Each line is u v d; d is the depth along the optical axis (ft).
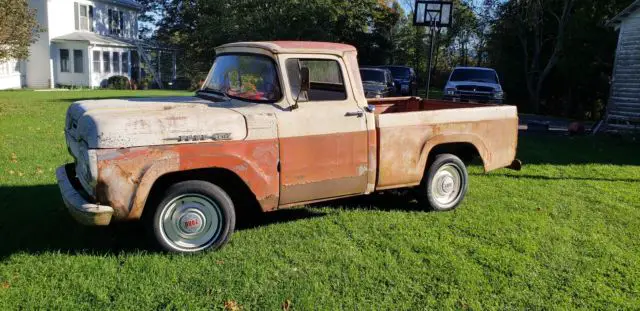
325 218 19.65
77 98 72.08
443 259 15.85
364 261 15.49
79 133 14.82
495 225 19.35
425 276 14.69
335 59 18.07
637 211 21.90
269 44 17.48
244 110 16.29
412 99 26.55
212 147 15.28
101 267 14.49
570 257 16.40
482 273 15.02
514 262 15.83
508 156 23.00
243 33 99.19
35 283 13.46
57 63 104.99
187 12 123.85
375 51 123.34
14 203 20.20
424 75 155.43
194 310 12.41
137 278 13.87
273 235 17.56
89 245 16.22
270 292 13.38
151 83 119.96
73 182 16.29
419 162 19.93
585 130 53.88
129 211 14.35
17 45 58.29
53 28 103.04
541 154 36.27
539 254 16.60
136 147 14.29
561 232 18.74
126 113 14.96
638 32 52.44
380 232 18.16
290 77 16.97
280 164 16.53
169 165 14.70
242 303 12.85
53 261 14.80
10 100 66.80
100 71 109.29
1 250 15.64
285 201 16.96
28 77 103.45
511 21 84.58
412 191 21.36
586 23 72.18
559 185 26.37
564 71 75.87
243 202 17.84
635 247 17.62
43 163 27.20
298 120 16.79
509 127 22.81
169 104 16.78
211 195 15.55
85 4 111.55
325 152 17.42
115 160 14.07
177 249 15.47
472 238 17.94
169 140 14.66
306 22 99.35
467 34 147.95
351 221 19.33
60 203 20.30
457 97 60.49
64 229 17.51
